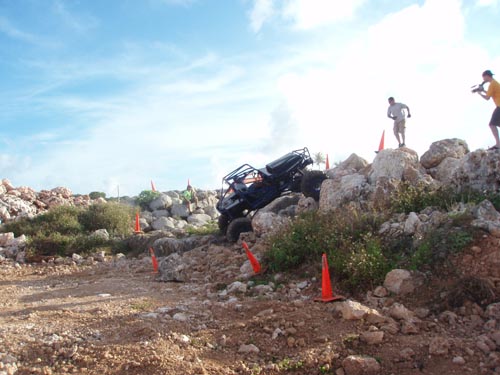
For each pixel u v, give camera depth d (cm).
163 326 663
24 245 1662
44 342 613
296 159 1521
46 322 724
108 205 2062
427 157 1244
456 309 648
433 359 536
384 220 945
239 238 1320
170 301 849
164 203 2444
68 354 578
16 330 673
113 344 599
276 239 1012
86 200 2577
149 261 1425
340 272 814
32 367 548
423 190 1017
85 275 1302
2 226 1928
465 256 718
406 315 635
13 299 980
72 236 1747
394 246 841
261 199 1498
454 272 702
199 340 610
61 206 2039
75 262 1531
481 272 685
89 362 551
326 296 740
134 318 709
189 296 894
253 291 853
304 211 1235
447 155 1222
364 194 1133
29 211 2192
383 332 584
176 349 577
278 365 538
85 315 758
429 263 738
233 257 1133
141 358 549
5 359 559
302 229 997
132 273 1261
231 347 595
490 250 711
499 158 973
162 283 1067
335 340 582
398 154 1167
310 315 660
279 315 663
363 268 773
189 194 2392
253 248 1145
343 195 1162
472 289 663
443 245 745
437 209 932
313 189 1352
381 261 782
